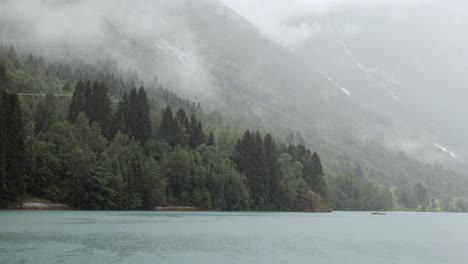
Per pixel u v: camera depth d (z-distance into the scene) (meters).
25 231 81.44
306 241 83.69
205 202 186.62
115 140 171.25
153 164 172.50
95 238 76.06
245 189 197.62
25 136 147.00
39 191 148.38
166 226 101.38
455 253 74.75
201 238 81.81
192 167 188.75
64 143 156.88
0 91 151.88
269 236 89.44
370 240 89.88
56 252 61.78
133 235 82.00
